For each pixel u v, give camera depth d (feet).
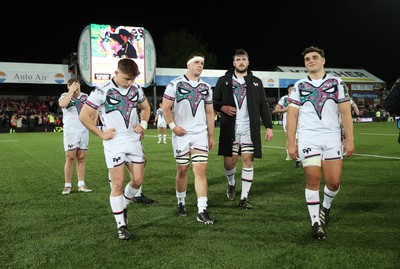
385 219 14.46
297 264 10.36
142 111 14.26
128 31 92.27
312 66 12.73
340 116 13.04
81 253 11.55
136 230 13.73
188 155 15.33
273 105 132.26
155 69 98.43
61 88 119.75
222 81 17.16
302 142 12.83
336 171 12.67
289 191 19.85
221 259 10.80
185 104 15.02
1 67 90.12
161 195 19.56
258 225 13.99
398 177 22.94
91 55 89.30
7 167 30.73
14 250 11.92
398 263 10.31
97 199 19.01
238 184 21.99
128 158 13.57
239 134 16.85
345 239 12.27
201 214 14.46
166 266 10.41
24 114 102.53
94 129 12.91
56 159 35.91
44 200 18.85
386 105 12.12
